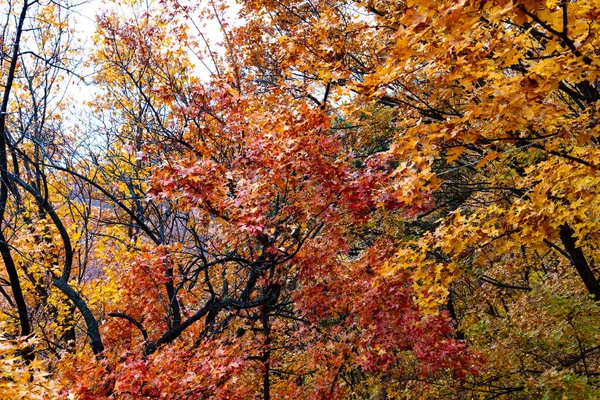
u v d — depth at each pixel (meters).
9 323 8.03
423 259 4.43
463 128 3.10
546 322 6.43
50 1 5.86
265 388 6.29
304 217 5.41
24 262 7.60
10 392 3.32
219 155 6.83
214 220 5.66
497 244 4.30
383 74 3.01
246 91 6.57
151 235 6.96
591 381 6.20
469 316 9.23
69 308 8.07
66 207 9.03
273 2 6.63
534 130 3.45
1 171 5.85
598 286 6.62
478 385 7.20
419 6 2.20
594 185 3.88
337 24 4.85
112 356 5.05
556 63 2.71
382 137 8.98
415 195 3.25
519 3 1.91
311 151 4.88
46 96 6.61
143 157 4.82
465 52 2.92
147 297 6.41
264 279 6.16
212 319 6.66
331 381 6.69
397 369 8.06
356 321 6.50
